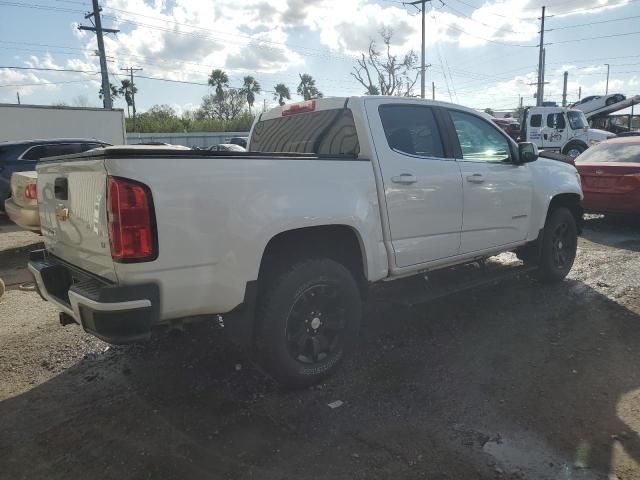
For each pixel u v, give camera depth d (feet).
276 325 11.10
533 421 10.34
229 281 10.19
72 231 10.85
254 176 10.44
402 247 13.62
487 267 20.08
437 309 16.92
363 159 12.72
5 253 26.23
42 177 12.47
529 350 13.65
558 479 8.66
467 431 10.07
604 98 88.48
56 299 11.30
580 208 20.51
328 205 11.58
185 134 147.13
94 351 14.10
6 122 54.49
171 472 9.01
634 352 13.38
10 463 9.36
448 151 15.16
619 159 30.76
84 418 10.78
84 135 60.18
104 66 108.06
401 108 14.21
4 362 13.48
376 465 9.12
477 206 15.69
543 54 147.13
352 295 12.35
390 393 11.59
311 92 181.47
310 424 10.42
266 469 9.05
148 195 9.14
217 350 13.89
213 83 220.23
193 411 10.96
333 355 12.25
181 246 9.55
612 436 9.78
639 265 21.71
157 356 13.69
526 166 17.78
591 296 17.85
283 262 11.62
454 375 12.37
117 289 9.11
